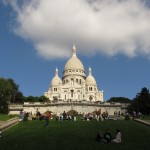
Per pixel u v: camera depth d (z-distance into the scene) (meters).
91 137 57.62
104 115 101.06
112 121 88.12
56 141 53.72
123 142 52.22
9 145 50.66
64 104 175.38
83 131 65.25
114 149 46.38
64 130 67.19
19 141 54.25
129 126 74.81
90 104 176.38
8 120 97.25
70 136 58.94
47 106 178.50
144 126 75.56
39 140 55.00
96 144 50.53
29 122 86.94
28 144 51.25
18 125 80.62
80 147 48.12
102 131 65.50
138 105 157.12
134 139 55.25
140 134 61.25
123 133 62.50
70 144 50.72
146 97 157.00
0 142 53.75
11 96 187.38
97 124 78.44
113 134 61.94
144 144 50.31
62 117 92.62
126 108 180.00
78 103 174.88
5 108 155.50
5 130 70.50
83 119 97.75
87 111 174.62
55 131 65.94
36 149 47.09
